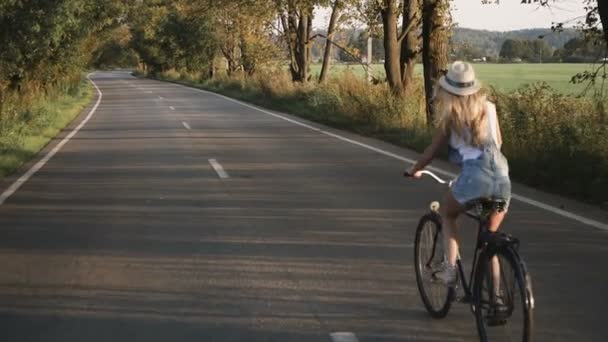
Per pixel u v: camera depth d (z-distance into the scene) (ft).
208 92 183.52
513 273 16.24
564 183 39.22
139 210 35.99
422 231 20.98
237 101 140.15
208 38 249.14
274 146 62.54
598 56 47.62
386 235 30.01
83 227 32.45
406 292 22.66
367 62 105.09
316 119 90.74
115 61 490.08
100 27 122.93
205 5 149.18
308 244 28.73
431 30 66.39
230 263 26.22
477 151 17.35
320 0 94.63
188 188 42.01
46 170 50.67
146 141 68.59
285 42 150.30
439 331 19.31
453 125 17.33
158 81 289.74
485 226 17.61
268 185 42.55
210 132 76.54
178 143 66.13
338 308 21.27
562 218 32.58
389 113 74.90
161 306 21.72
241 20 164.96
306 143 64.69
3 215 35.32
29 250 28.53
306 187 41.63
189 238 30.01
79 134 77.71
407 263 25.86
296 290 23.02
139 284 23.91
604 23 42.04
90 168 51.26
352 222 32.48
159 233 30.99
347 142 65.21
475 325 19.74
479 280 17.42
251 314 20.89
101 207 36.94
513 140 47.34
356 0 93.25
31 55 83.97
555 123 46.21
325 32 138.31
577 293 22.26
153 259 26.94
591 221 31.83
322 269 25.29
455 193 17.61
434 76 66.59
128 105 130.72
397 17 83.05
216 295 22.67
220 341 18.88
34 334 19.56
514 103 50.49
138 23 268.41
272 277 24.45
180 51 270.46
